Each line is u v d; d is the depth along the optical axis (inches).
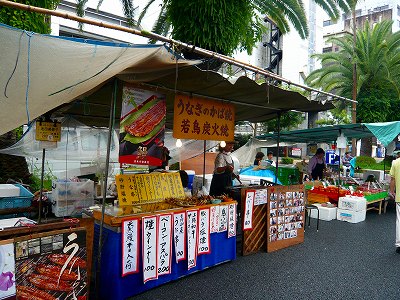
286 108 224.1
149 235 138.6
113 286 129.9
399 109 722.2
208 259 168.4
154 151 151.2
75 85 106.6
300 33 406.6
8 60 91.4
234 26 276.4
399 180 206.7
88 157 297.1
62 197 244.8
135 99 144.3
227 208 175.8
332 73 725.3
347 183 384.2
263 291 145.7
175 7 275.0
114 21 581.0
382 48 651.5
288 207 213.5
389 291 148.9
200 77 143.3
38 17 259.0
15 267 90.7
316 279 160.7
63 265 102.0
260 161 391.2
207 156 498.6
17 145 252.8
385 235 249.9
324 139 422.6
